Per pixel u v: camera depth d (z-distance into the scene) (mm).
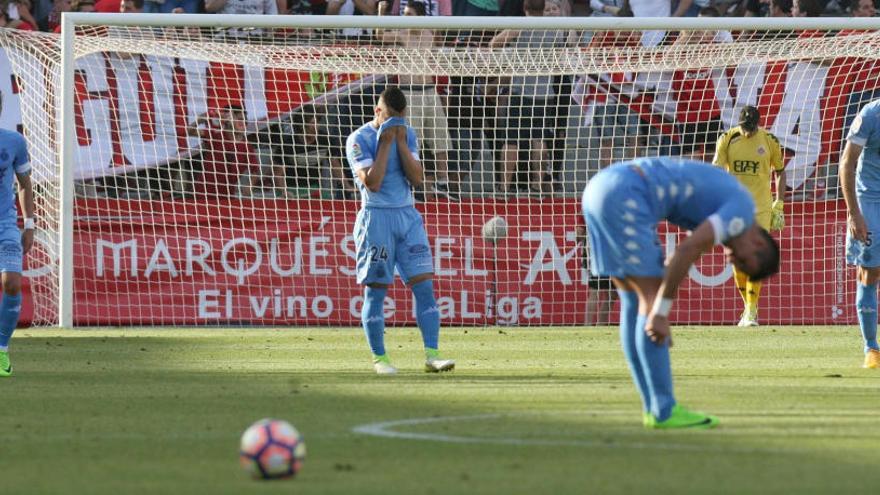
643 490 15219
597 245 20562
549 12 56688
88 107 52031
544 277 52094
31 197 33062
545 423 21656
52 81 52125
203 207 51844
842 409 23500
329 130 52750
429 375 31438
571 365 34500
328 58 51562
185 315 51344
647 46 55000
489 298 51781
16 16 56500
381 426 21359
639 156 53938
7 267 31781
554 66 51750
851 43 51750
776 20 49969
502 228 50219
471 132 52531
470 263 51812
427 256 32750
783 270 52469
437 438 19859
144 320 51219
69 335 45500
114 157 51938
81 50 50625
